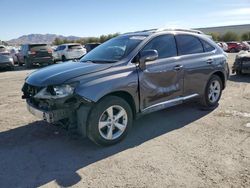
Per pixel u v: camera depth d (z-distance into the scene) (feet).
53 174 12.53
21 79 42.60
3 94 29.73
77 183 11.76
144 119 19.57
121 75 15.15
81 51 79.77
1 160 13.96
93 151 14.74
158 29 18.29
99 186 11.48
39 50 67.97
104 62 16.15
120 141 15.70
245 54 38.45
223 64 21.90
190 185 11.30
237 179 11.65
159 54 17.40
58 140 16.33
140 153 14.32
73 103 14.15
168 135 16.62
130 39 17.69
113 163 13.37
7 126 18.84
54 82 14.10
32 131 17.83
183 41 19.16
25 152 14.82
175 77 17.95
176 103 18.44
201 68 19.84
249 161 13.15
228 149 14.47
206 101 21.22
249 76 38.37
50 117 13.98
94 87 14.10
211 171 12.33
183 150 14.51
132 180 11.82
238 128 17.46
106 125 14.92
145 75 16.14
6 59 60.08
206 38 21.34
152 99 16.78
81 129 14.38
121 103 15.19
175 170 12.51
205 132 16.92
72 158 14.02
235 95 26.48
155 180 11.75
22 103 25.30
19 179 12.20
